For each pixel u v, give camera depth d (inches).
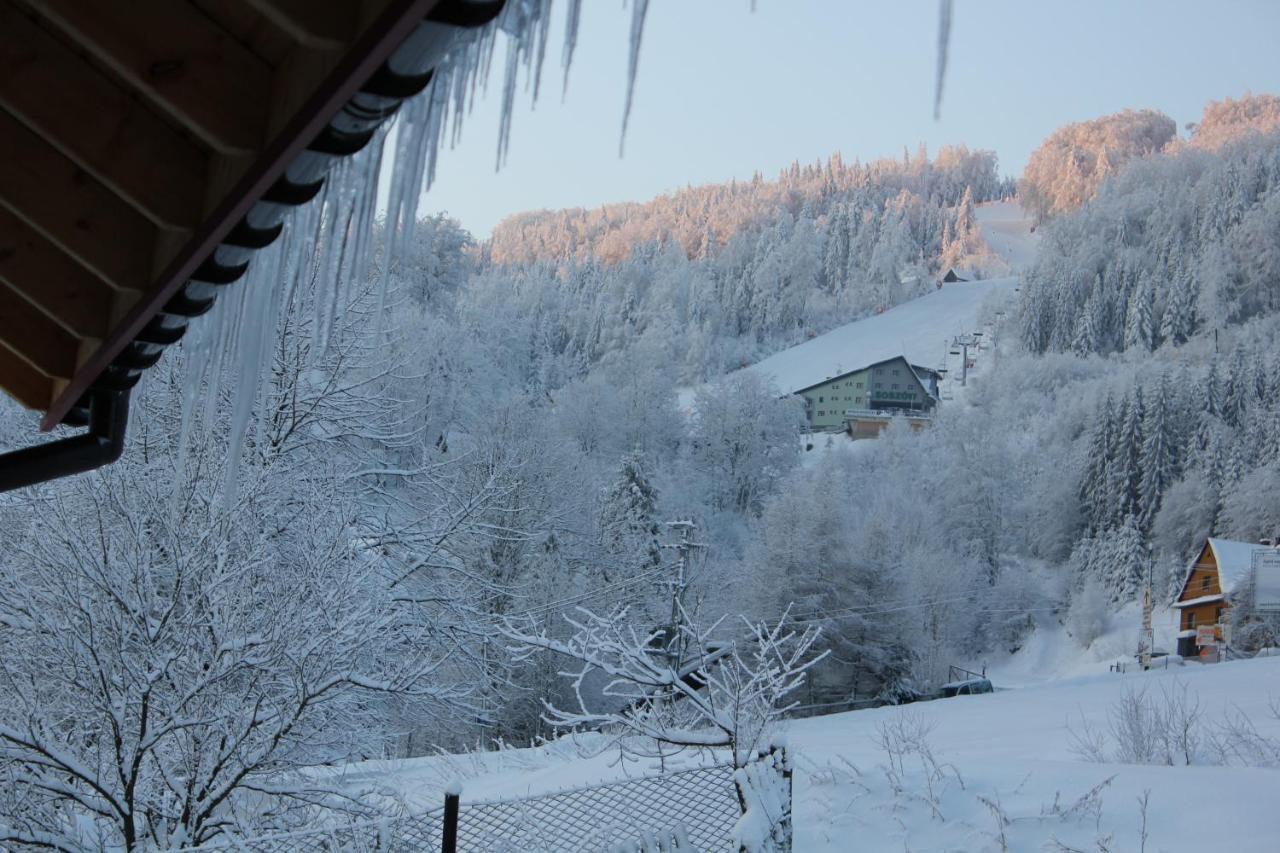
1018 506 2947.8
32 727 332.8
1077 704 807.7
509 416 1486.2
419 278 2615.7
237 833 363.9
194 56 72.1
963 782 370.9
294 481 482.3
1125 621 2623.0
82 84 82.6
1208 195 4633.4
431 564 607.2
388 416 655.1
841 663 1673.2
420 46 59.3
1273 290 4136.3
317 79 63.8
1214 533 2640.3
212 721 345.4
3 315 121.3
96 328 107.2
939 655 1845.5
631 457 1987.0
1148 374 3164.4
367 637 387.9
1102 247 4749.0
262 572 382.0
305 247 92.6
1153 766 386.0
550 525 1218.0
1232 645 2043.6
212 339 110.8
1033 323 4810.5
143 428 497.0
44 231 92.9
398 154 80.4
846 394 4948.3
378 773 445.7
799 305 6781.5
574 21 63.8
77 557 348.8
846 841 339.3
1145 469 2844.5
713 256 7534.5
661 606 1392.7
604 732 406.6
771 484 2753.4
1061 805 346.3
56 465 134.7
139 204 82.6
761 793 321.1
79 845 341.1
